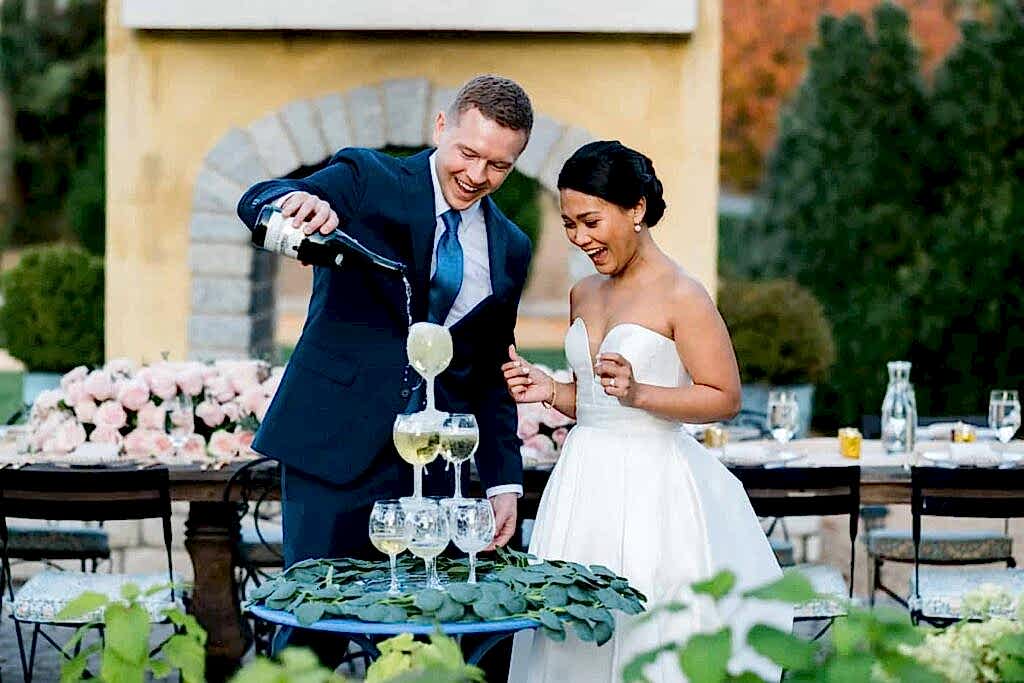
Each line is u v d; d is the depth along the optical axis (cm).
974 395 1339
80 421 657
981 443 698
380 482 473
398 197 468
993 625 304
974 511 614
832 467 609
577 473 482
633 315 477
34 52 2470
